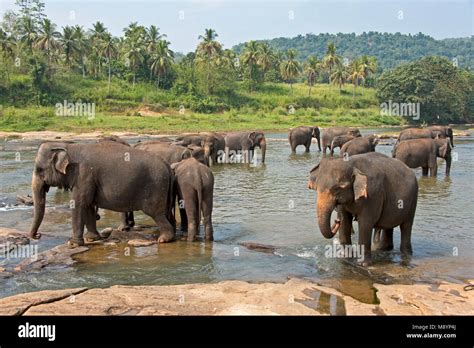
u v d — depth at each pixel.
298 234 10.72
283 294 6.88
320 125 63.62
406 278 7.88
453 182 18.14
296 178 19.28
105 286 7.62
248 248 9.66
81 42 71.75
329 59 88.44
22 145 35.44
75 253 9.22
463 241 10.16
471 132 53.66
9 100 60.78
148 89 74.81
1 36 63.62
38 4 84.81
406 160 19.31
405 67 75.00
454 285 7.36
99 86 71.19
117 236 10.45
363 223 8.38
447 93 72.44
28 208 13.41
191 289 7.09
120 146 10.00
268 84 93.12
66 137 43.59
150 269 8.39
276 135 49.25
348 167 8.04
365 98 86.50
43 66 65.38
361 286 7.50
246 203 14.22
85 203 9.70
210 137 23.61
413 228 11.21
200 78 77.62
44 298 6.61
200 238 10.43
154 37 78.06
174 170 10.56
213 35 80.88
